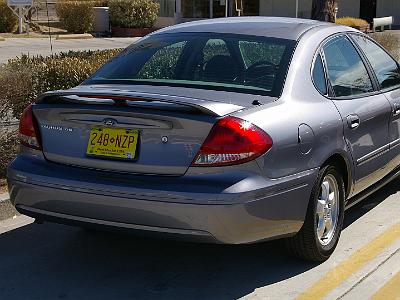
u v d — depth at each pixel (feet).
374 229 18.15
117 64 16.81
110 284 14.69
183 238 13.03
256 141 13.00
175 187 12.81
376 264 15.69
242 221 12.89
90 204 13.46
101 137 13.71
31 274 15.21
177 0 96.02
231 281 14.80
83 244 17.11
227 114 13.16
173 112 13.05
